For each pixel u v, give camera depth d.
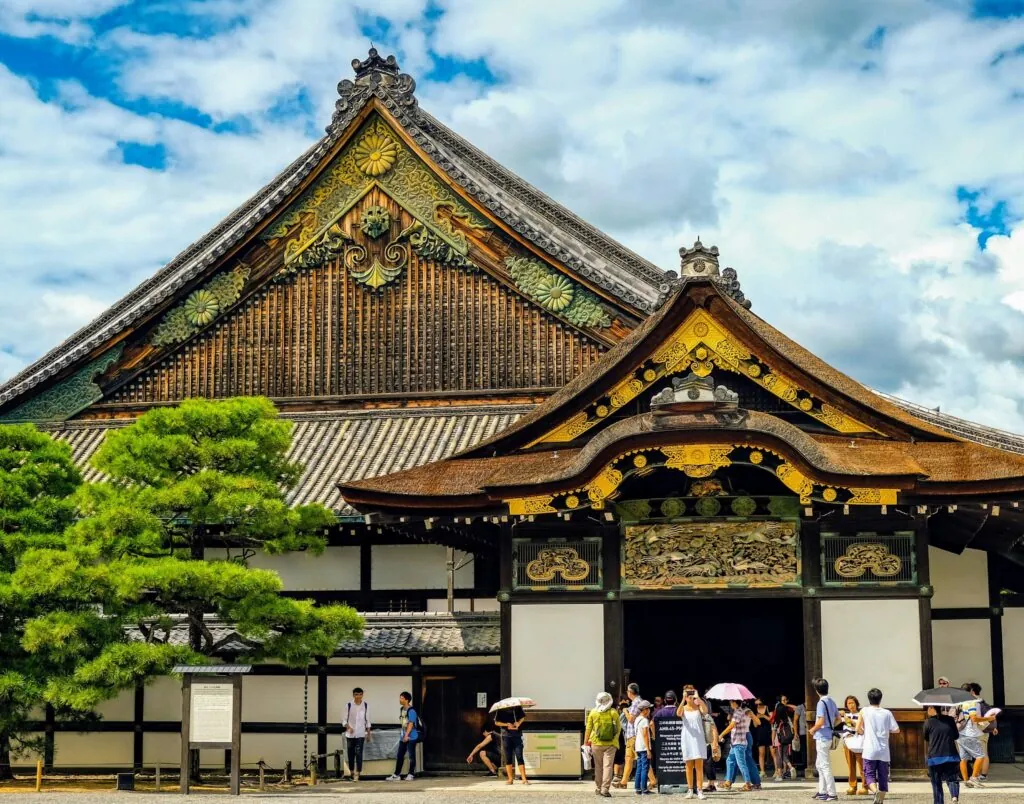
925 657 32.03
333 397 47.41
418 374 47.06
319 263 48.25
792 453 31.05
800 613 41.69
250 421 35.38
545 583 33.66
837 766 31.62
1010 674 37.50
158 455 34.28
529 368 46.34
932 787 26.55
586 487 31.89
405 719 35.88
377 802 28.12
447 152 50.12
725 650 42.00
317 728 38.69
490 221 47.03
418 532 35.94
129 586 31.89
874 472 30.77
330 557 41.16
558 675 33.31
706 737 30.03
